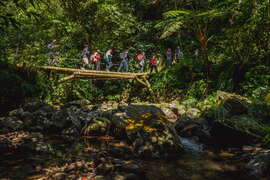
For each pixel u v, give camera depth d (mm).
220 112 5938
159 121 5133
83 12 13539
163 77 11547
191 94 10062
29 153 4309
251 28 8875
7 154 4219
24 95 8141
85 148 4738
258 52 9039
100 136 5656
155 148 4527
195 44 14586
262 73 8461
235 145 5230
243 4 8977
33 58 11836
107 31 14406
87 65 12594
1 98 7672
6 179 3271
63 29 13797
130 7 16156
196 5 12820
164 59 14570
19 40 12805
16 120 5945
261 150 4594
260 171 3674
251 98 7477
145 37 16297
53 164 3848
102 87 12281
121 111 6172
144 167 3938
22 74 8891
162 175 3641
